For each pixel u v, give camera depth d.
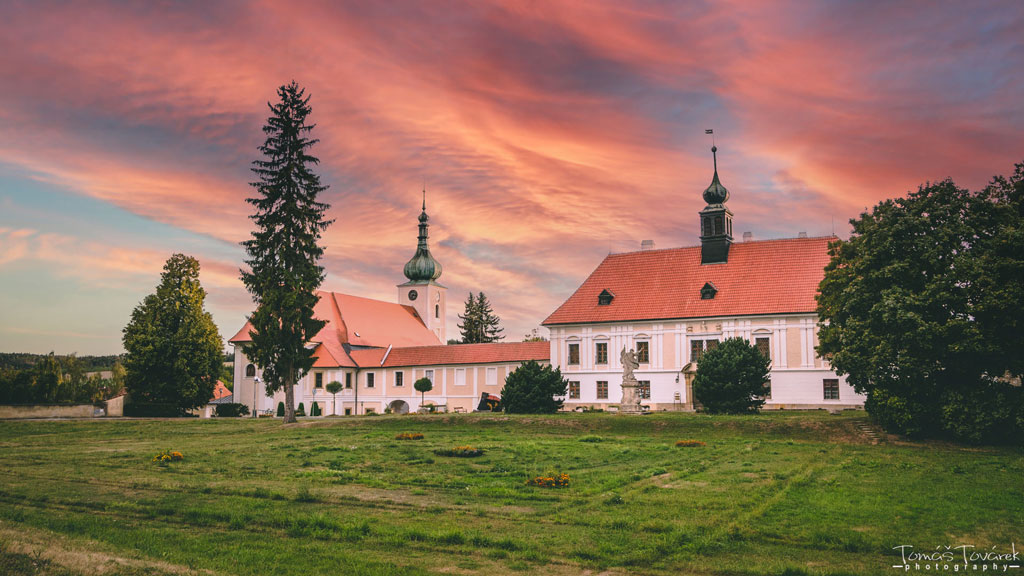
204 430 45.56
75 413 57.94
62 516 17.70
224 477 24.34
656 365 63.69
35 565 12.52
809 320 58.50
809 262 61.94
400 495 21.16
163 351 67.56
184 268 71.25
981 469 27.92
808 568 13.98
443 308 110.88
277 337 51.78
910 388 37.47
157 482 23.00
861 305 39.16
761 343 60.09
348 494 21.19
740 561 14.55
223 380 110.81
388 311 98.31
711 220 66.44
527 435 41.03
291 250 52.66
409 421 48.12
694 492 22.02
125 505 19.00
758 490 22.36
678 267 67.06
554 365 68.19
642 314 64.81
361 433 42.28
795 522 17.94
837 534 16.64
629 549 15.16
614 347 65.81
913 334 35.38
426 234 109.75
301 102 54.16
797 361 58.59
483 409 63.44
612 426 44.06
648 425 43.56
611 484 23.11
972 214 37.62
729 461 29.77
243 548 14.77
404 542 15.52
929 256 36.47
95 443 37.00
